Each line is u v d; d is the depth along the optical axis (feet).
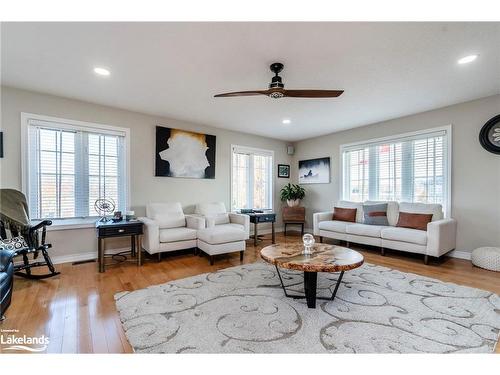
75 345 5.40
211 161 15.96
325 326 6.09
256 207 18.66
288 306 7.13
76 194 11.71
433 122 12.91
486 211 11.32
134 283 8.85
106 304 7.27
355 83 9.77
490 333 5.78
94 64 8.31
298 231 20.01
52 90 10.48
